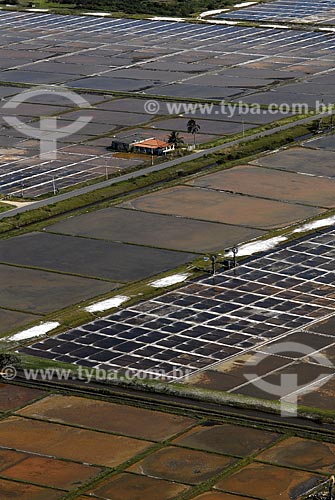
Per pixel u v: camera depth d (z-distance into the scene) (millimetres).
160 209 153000
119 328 120250
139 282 131125
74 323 121438
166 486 93562
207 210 152625
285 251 138750
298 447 98688
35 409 105500
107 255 138750
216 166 170250
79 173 169250
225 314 123000
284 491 92625
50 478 94688
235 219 149375
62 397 107500
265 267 134375
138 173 168625
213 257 133125
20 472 95625
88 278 132500
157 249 140125
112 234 145125
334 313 123062
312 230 145000
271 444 99250
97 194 160250
